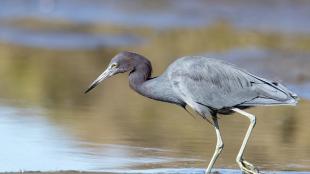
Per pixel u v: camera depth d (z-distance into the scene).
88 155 12.64
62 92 19.33
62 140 13.75
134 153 12.84
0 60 24.19
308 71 20.12
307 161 12.38
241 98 11.80
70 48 27.61
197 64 11.86
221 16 32.12
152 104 17.94
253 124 11.60
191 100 11.82
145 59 12.12
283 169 11.88
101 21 31.92
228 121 15.86
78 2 34.81
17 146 13.24
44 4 34.44
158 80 11.98
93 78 21.56
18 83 20.58
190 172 11.55
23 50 26.64
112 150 13.02
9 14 32.41
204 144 13.61
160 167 11.84
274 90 11.77
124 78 22.34
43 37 29.00
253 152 13.05
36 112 16.50
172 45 27.34
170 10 33.75
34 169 11.65
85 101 18.11
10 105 17.36
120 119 15.86
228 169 11.86
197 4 33.69
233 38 27.50
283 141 13.93
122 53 12.13
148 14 33.31
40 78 21.28
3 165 11.93
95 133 14.34
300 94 18.67
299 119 16.00
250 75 11.91
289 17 30.86
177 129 14.91
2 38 28.67
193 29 30.45
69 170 11.43
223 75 11.83
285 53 21.92
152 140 13.84
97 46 27.98
